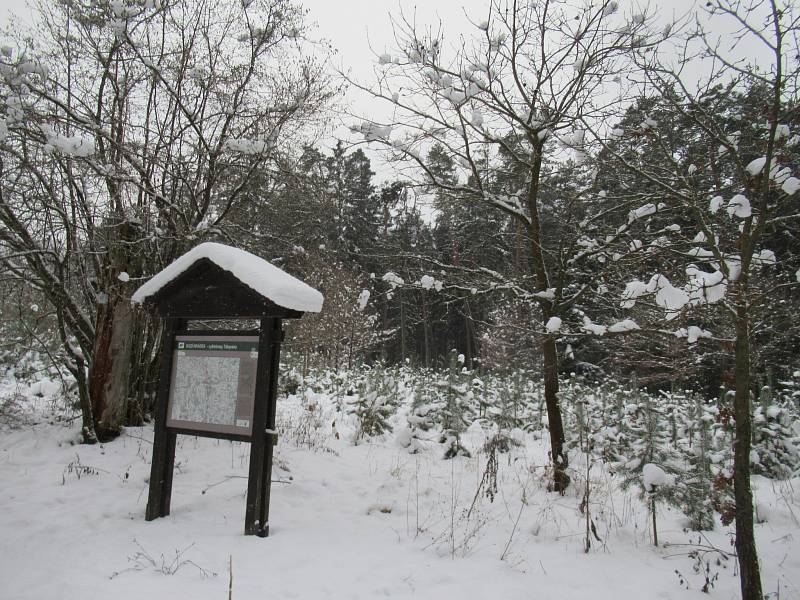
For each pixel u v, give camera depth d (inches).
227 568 163.2
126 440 310.7
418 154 270.5
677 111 182.9
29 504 216.7
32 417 351.6
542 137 250.2
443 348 1584.6
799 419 378.6
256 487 193.3
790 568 183.6
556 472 266.7
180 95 346.6
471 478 297.6
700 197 185.5
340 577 161.8
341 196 417.4
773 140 140.9
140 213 317.4
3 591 142.3
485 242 334.3
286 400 580.1
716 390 597.9
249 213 391.2
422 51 241.0
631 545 202.2
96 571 155.7
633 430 323.6
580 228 269.1
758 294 146.7
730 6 144.0
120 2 272.5
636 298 169.9
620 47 231.8
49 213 285.6
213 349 211.3
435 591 155.5
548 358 272.7
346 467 304.0
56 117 279.7
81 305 365.7
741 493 146.8
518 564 178.4
